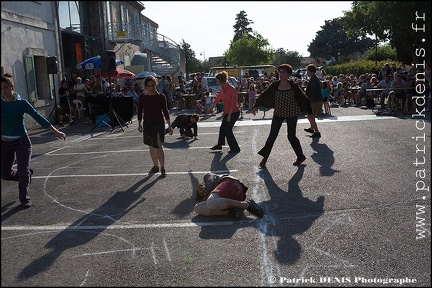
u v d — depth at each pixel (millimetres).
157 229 4797
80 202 5902
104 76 17547
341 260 3910
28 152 5883
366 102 18156
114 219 5176
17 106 5711
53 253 4258
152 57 28156
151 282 3633
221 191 5035
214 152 9047
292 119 7297
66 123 15641
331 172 6938
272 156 8352
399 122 12594
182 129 11000
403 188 5949
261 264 3883
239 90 23297
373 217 4910
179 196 5988
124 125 14648
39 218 5309
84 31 13672
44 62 15281
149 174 7320
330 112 16422
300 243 4289
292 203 5504
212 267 3855
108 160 8695
